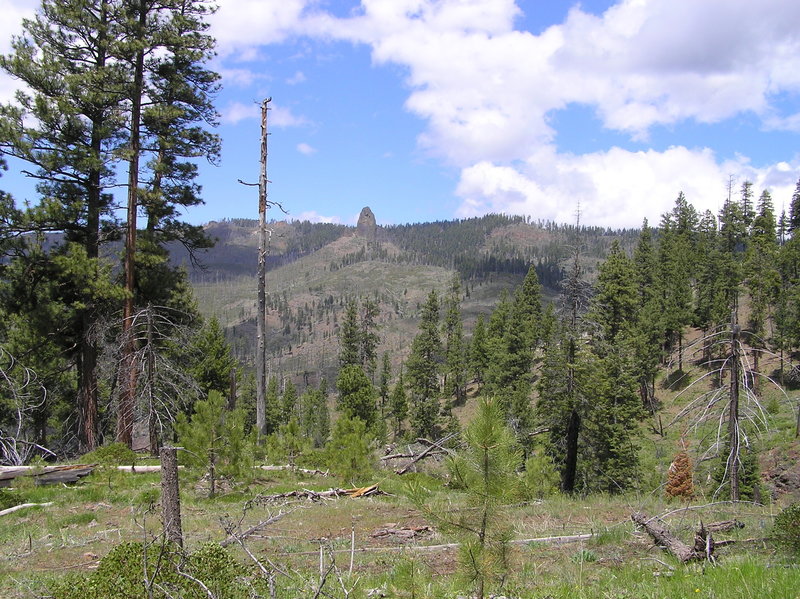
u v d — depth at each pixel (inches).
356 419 792.3
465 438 187.5
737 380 590.2
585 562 320.8
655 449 1576.0
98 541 423.2
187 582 193.6
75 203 833.5
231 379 1519.4
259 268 950.4
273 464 825.5
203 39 893.8
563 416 1337.4
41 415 1037.2
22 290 876.6
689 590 228.1
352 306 2701.8
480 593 189.9
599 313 1923.0
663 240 2888.8
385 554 370.6
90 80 802.8
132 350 816.9
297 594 257.8
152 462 774.5
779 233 3602.4
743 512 441.1
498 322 3161.9
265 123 954.7
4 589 305.9
